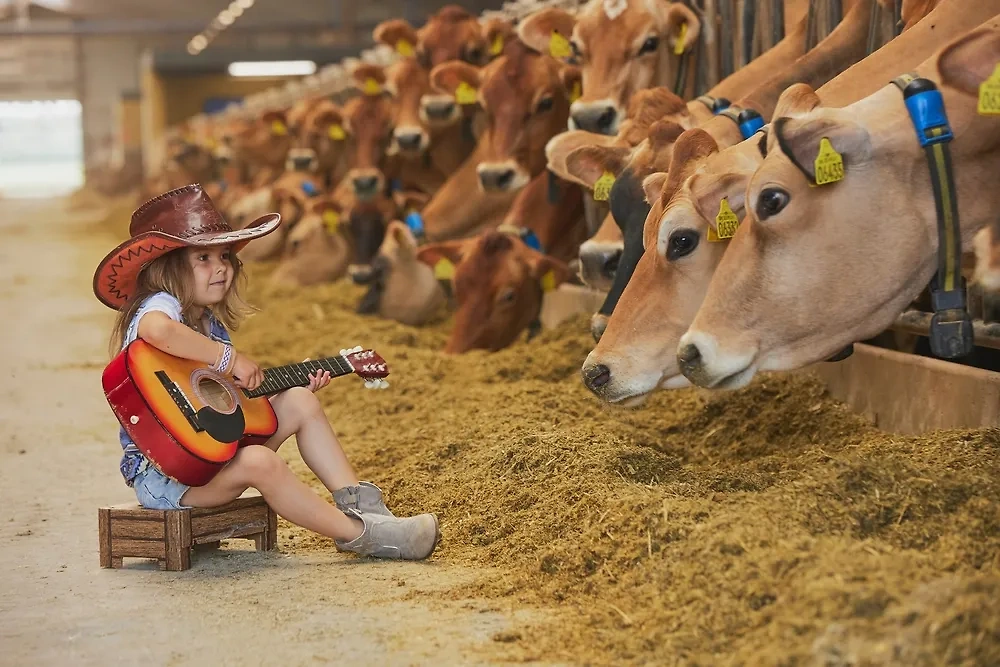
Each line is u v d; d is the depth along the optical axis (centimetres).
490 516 395
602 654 280
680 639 274
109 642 309
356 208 1083
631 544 333
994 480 344
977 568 294
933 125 338
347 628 310
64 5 4866
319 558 382
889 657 238
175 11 4659
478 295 725
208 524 378
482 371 655
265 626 315
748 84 556
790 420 496
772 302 349
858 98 390
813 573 275
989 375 428
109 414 665
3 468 535
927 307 539
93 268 1705
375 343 806
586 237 820
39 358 886
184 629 316
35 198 4556
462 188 928
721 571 296
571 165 518
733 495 354
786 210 342
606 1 640
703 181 377
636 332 401
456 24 979
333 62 3366
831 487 338
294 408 382
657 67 641
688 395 540
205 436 351
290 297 1116
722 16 654
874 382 486
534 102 781
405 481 450
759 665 248
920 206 346
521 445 433
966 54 344
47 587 359
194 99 3784
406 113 990
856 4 515
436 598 332
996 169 350
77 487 497
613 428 479
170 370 356
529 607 321
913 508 329
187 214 368
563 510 376
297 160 1359
